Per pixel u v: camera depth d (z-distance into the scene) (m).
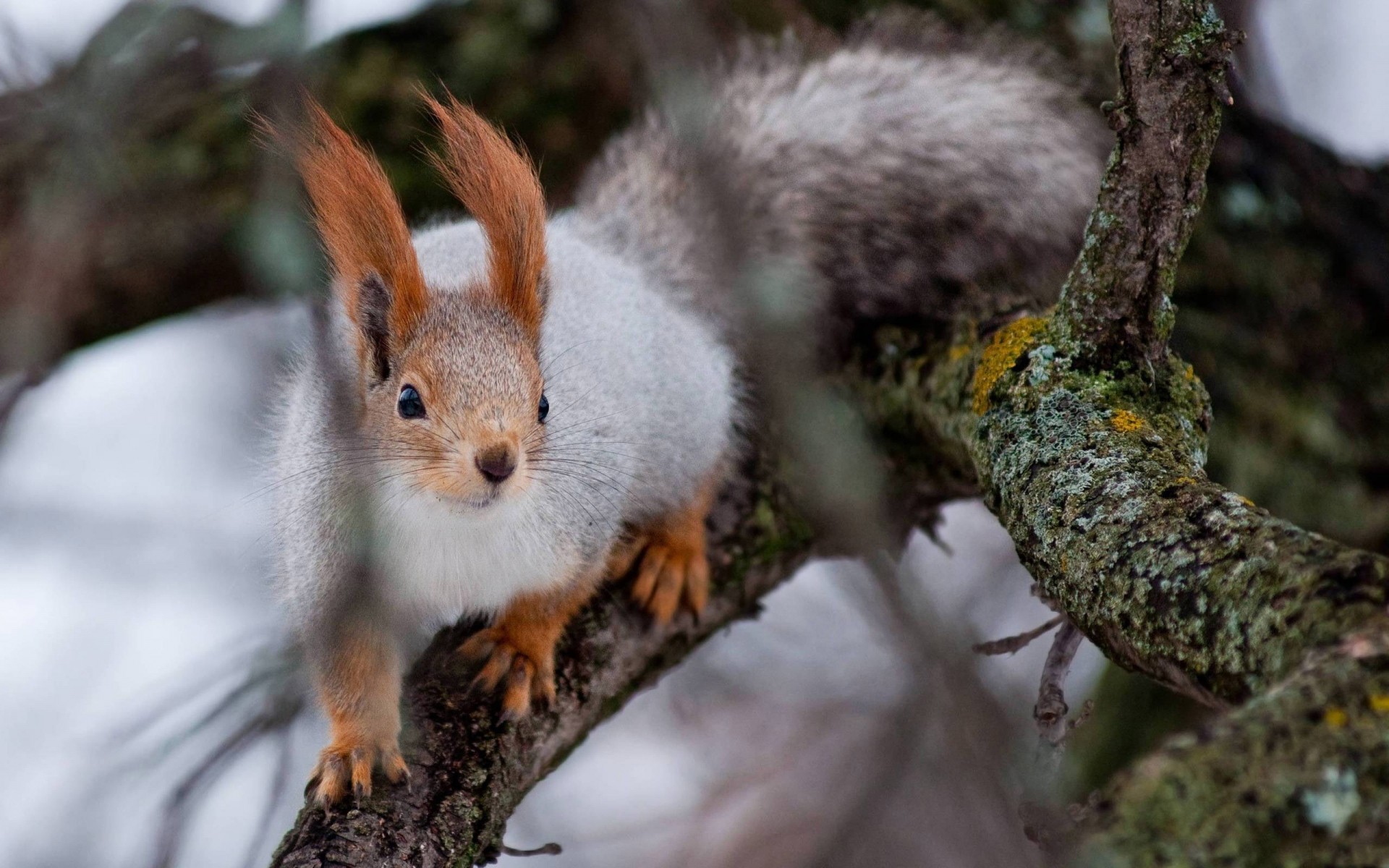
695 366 10.84
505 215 9.12
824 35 13.23
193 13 9.96
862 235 11.91
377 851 7.63
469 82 13.40
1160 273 7.82
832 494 6.62
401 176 13.01
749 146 12.35
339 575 8.66
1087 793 11.86
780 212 12.05
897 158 12.17
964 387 9.69
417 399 8.68
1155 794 4.35
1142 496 6.78
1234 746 4.45
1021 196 11.95
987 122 12.18
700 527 10.53
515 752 8.73
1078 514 6.95
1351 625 5.00
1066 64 12.61
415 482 8.56
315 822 7.76
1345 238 12.12
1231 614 5.62
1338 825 4.30
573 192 13.66
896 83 12.59
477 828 8.11
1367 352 11.81
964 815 6.06
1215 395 11.18
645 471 10.31
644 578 10.23
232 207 12.38
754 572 10.63
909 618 5.55
